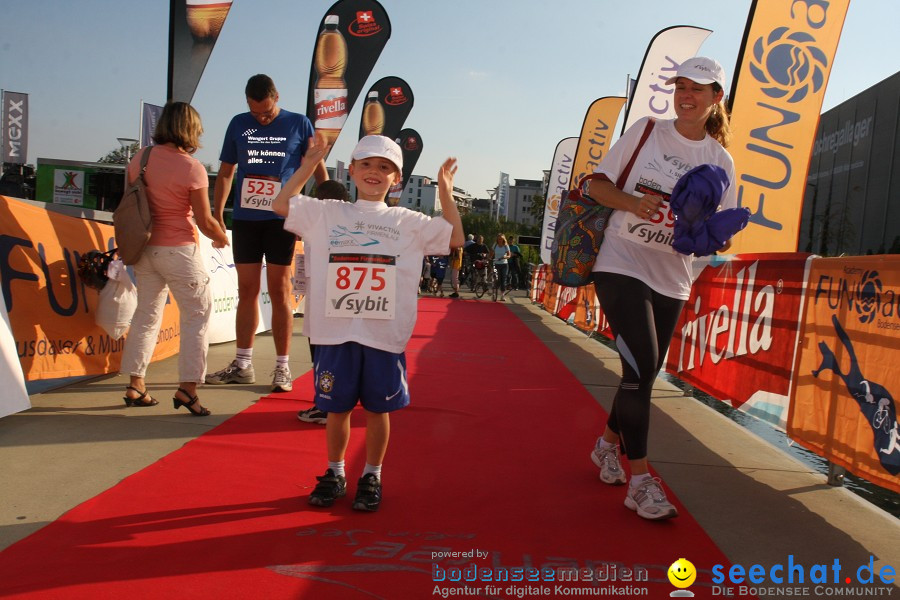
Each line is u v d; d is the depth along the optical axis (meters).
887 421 3.05
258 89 4.86
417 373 6.35
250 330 5.33
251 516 2.77
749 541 2.78
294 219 2.98
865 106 23.92
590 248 3.17
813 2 6.15
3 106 23.52
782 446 4.70
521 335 10.31
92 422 3.98
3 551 2.35
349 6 8.45
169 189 4.17
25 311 4.37
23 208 4.48
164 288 4.41
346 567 2.35
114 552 2.38
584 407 5.16
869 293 3.26
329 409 2.90
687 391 5.88
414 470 3.46
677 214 2.93
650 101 8.40
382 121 14.85
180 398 4.20
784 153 6.23
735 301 4.85
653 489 2.93
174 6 5.76
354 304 2.88
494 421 4.58
